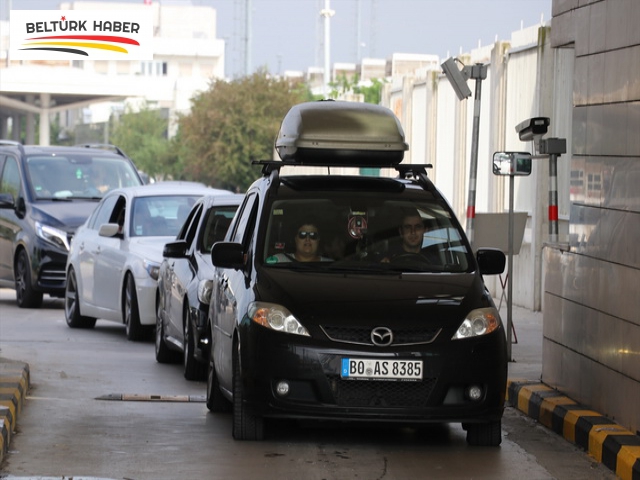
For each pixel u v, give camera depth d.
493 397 17.75
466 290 18.39
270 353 17.52
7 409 18.80
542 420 20.70
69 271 36.81
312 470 16.61
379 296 18.02
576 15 20.83
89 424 19.83
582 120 20.48
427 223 19.69
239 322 18.09
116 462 16.95
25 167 43.53
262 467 16.73
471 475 16.55
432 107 54.66
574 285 20.83
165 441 18.45
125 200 34.69
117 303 33.41
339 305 17.73
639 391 17.64
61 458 17.16
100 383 24.53
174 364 28.03
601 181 19.42
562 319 21.53
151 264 31.62
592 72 19.98
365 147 20.86
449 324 17.70
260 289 18.17
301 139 20.80
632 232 17.95
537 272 40.88
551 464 17.44
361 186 20.20
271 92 128.50
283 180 20.31
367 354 17.34
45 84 173.25
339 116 21.05
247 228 20.20
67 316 36.59
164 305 27.95
